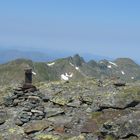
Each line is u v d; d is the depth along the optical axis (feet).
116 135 91.86
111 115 101.14
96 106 107.86
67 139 96.37
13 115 108.88
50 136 98.89
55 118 106.42
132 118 94.27
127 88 112.78
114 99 105.70
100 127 97.25
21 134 101.55
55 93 118.01
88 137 95.71
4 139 100.22
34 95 114.32
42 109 109.81
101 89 116.67
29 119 106.63
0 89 128.77
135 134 90.63
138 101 103.24
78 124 102.17
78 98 113.80
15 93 115.24
